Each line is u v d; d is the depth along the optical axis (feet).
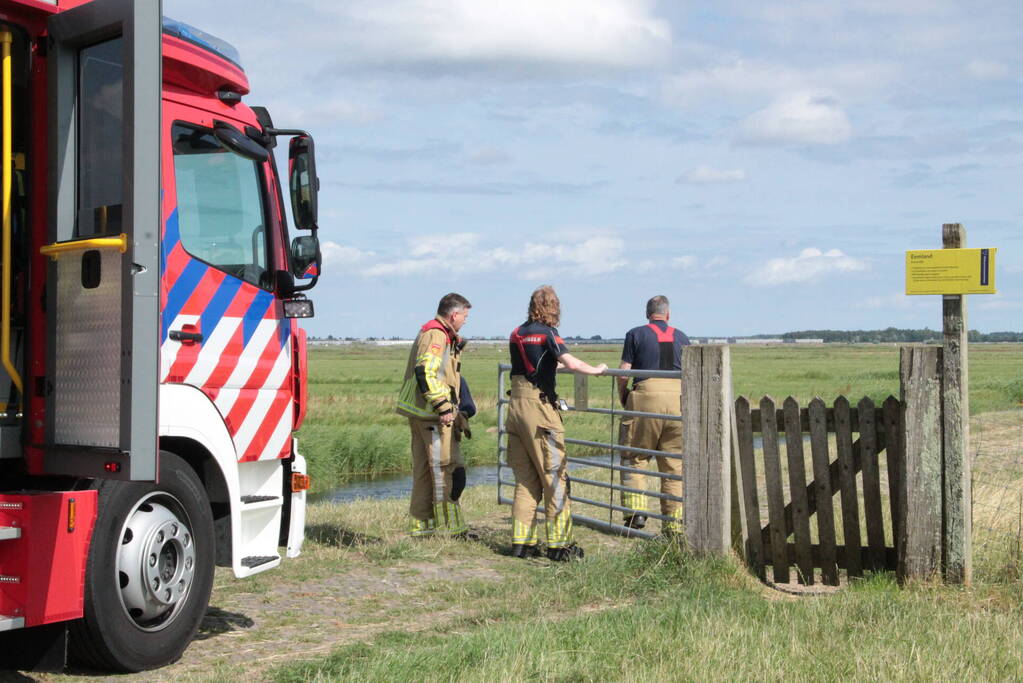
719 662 16.12
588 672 15.88
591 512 34.27
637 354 30.55
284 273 20.44
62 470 15.43
